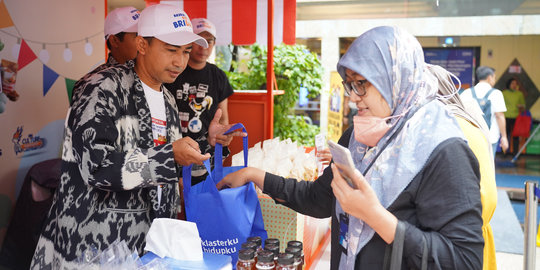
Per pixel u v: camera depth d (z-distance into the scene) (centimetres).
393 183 127
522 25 967
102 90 171
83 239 172
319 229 237
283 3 367
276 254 148
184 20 187
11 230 296
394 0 975
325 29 999
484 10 975
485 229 144
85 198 173
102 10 386
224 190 166
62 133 349
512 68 1080
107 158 164
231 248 165
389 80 129
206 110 328
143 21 184
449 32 993
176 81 323
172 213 195
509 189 744
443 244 119
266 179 175
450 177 120
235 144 391
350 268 137
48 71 329
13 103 301
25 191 298
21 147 310
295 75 470
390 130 133
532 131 1109
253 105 380
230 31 379
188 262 146
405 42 130
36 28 316
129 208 178
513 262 427
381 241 133
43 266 182
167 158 163
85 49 368
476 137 139
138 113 183
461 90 1078
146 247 151
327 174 165
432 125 128
